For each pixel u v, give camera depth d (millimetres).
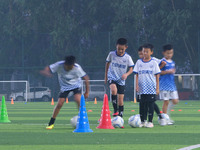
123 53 25500
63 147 15430
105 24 95812
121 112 26047
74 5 93938
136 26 84375
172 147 15406
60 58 87062
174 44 86625
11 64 87688
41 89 83500
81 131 20094
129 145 15938
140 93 22859
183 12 83375
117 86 25828
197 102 68125
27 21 95875
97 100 81188
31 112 39156
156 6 91250
